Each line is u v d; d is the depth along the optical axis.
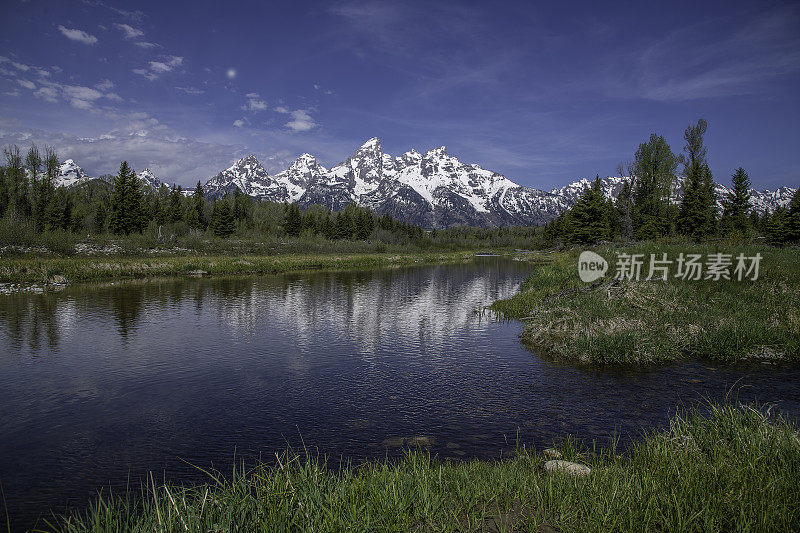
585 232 70.31
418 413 9.79
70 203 87.62
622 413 9.50
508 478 5.74
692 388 11.02
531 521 4.66
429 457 6.92
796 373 12.12
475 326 19.78
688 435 6.56
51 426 9.22
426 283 37.81
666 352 13.66
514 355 14.83
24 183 80.88
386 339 17.27
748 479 5.08
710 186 64.19
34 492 6.70
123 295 27.92
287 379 12.35
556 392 11.00
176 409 10.16
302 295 29.48
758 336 14.05
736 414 7.28
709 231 59.38
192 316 21.73
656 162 70.94
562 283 27.19
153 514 4.79
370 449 7.98
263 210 129.12
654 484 5.12
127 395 11.09
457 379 12.24
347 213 124.06
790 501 4.61
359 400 10.66
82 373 12.83
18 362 13.87
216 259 50.59
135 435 8.77
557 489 5.19
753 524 4.23
